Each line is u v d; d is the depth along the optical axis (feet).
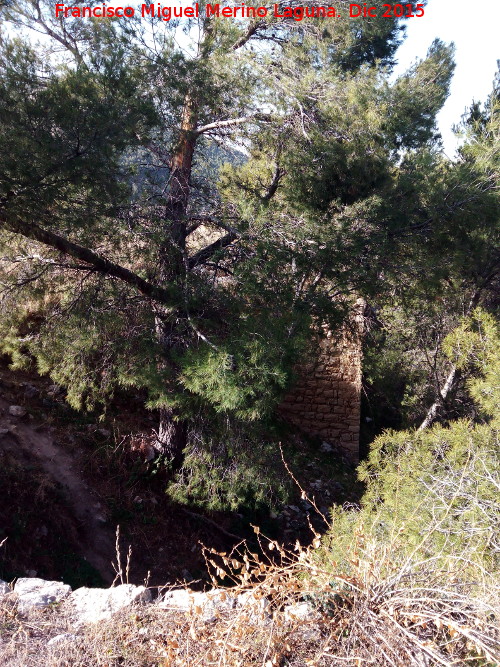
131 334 29.37
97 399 32.68
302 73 29.48
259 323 26.27
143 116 26.09
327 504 41.50
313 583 11.64
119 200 25.89
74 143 24.09
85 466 32.81
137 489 33.22
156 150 29.32
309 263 28.78
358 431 50.39
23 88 23.79
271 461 31.58
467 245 33.88
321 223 28.55
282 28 31.42
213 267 30.45
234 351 25.81
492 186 32.81
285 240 28.37
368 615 10.92
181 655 11.03
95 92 24.79
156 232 27.30
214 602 12.32
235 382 24.76
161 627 12.59
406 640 10.55
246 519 36.11
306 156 29.12
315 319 30.76
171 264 28.78
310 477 43.62
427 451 22.75
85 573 28.07
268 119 29.22
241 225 27.94
